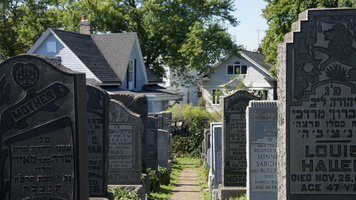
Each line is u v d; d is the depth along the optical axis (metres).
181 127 31.75
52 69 6.71
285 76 7.08
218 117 31.19
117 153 12.48
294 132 7.13
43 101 6.73
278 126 7.38
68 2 42.16
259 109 10.38
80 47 30.84
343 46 6.95
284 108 7.13
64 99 6.70
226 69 49.97
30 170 6.80
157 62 44.56
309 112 7.09
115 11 40.91
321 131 7.10
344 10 6.92
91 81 28.61
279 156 7.37
